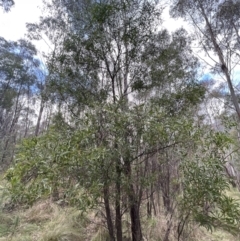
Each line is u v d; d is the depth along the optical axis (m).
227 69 6.05
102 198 1.91
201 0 6.12
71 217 3.12
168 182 2.44
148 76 2.93
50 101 3.22
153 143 1.82
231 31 6.28
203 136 1.85
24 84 11.88
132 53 2.76
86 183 1.53
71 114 2.60
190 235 2.72
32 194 1.31
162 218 2.78
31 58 11.57
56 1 5.93
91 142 1.63
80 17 2.86
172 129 1.75
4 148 6.90
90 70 2.78
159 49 3.03
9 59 11.00
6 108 12.51
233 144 1.99
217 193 1.61
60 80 2.72
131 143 1.80
